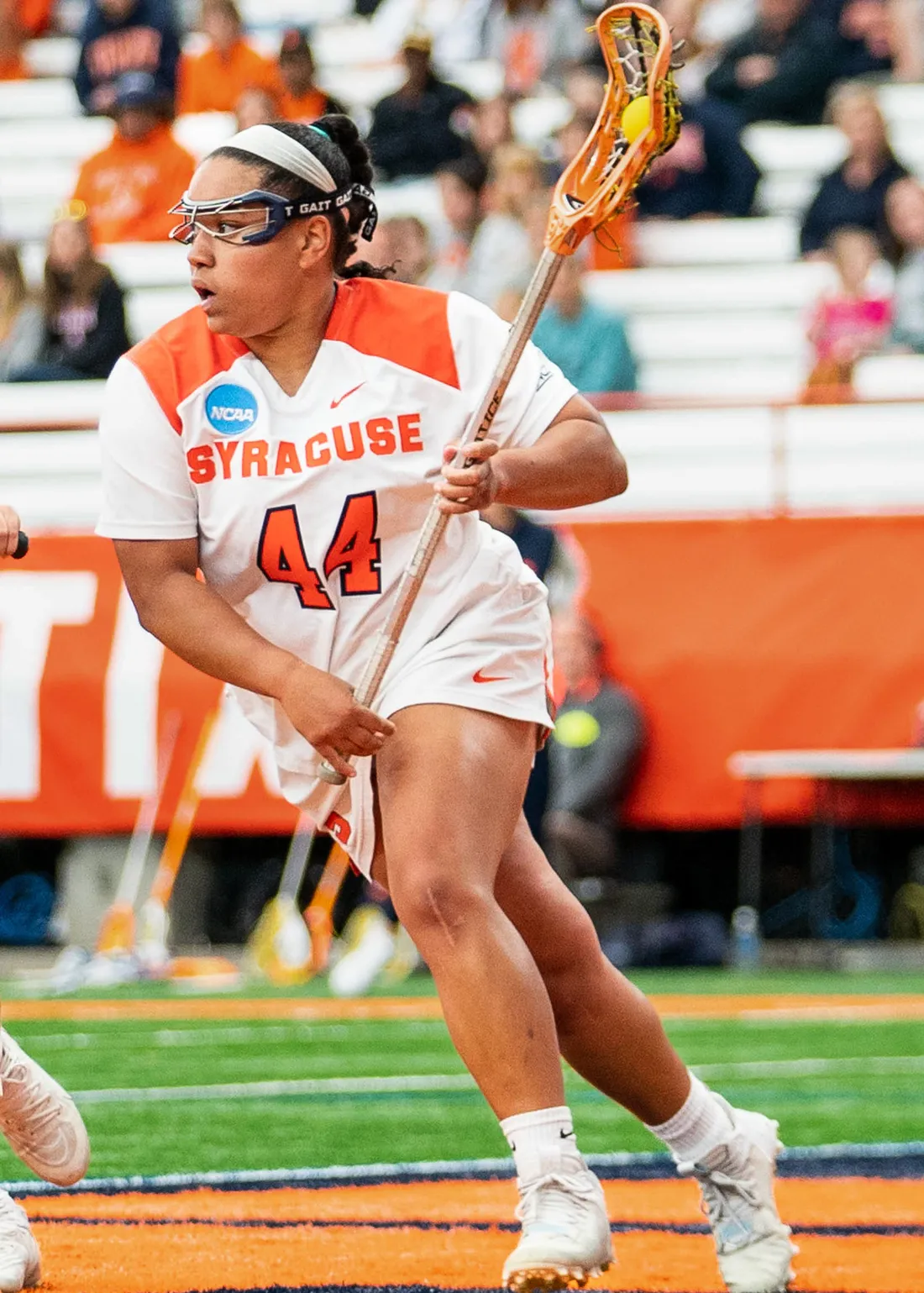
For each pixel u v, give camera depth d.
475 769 8.30
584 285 38.53
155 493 8.73
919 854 30.84
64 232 36.00
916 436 34.25
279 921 29.95
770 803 30.58
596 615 31.28
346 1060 19.67
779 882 32.12
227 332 8.53
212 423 8.64
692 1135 9.15
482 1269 9.13
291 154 8.46
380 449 8.57
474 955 7.98
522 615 8.84
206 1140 14.01
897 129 41.81
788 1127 14.73
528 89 42.69
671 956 30.39
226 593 8.99
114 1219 10.51
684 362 39.41
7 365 36.16
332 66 46.16
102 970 29.61
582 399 9.00
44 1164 9.45
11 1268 8.46
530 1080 7.96
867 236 35.75
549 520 31.75
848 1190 11.78
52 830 31.36
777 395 39.00
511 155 36.00
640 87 8.45
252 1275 8.96
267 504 8.61
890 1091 17.03
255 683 8.46
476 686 8.50
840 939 31.28
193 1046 20.98
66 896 32.12
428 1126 14.86
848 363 34.28
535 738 8.84
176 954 32.12
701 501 34.84
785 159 42.03
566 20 42.56
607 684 30.58
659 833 32.50
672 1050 9.14
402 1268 9.15
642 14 8.37
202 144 42.12
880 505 33.16
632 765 30.64
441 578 8.74
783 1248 9.06
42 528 32.34
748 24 43.50
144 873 31.94
